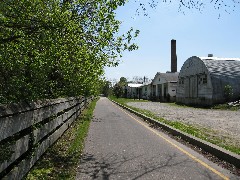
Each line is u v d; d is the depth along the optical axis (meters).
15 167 4.99
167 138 11.62
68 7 6.89
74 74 11.34
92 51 9.01
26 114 5.55
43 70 7.46
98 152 8.70
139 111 26.48
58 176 6.01
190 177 6.25
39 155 6.79
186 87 46.00
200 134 11.91
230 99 36.59
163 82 61.47
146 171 6.69
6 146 4.53
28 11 6.13
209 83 37.50
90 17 7.43
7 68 6.69
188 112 26.59
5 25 6.04
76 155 8.02
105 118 20.67
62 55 8.58
